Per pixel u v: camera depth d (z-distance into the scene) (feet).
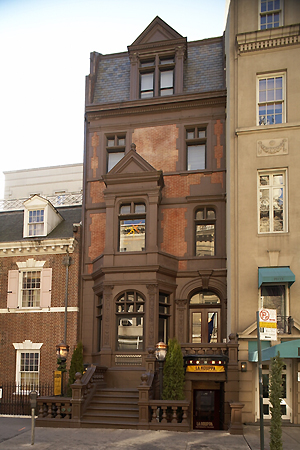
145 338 62.18
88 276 69.92
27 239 73.72
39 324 69.82
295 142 58.95
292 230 57.21
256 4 63.52
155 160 71.26
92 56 78.95
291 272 55.11
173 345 54.49
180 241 67.92
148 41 75.77
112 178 67.92
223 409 55.31
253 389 54.29
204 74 74.13
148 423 48.93
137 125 73.00
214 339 65.77
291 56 60.75
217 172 68.74
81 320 69.10
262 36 61.41
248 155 59.93
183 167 70.08
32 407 43.29
